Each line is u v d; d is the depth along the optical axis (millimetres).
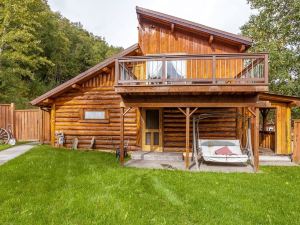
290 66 18844
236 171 8609
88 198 5441
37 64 24297
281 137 11789
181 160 10672
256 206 5262
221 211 4980
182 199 5594
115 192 5879
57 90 12719
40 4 26906
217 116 12086
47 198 5387
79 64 44375
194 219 4605
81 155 10688
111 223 4395
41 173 7277
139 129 12438
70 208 4898
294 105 11836
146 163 9930
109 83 12906
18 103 22000
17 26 20188
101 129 12891
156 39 12531
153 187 6395
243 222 4527
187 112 9047
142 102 9242
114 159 10422
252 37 20391
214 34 11398
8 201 5156
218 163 10070
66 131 13258
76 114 13188
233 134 12016
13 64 19750
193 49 12250
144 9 11969
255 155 8695
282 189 6473
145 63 11797
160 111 12328
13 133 14773
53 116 13453
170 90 8484
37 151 10719
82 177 7129
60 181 6633
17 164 8164
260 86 8180
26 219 4438
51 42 35844
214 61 8453
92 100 13039
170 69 11633
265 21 20359
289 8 19531
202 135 12102
